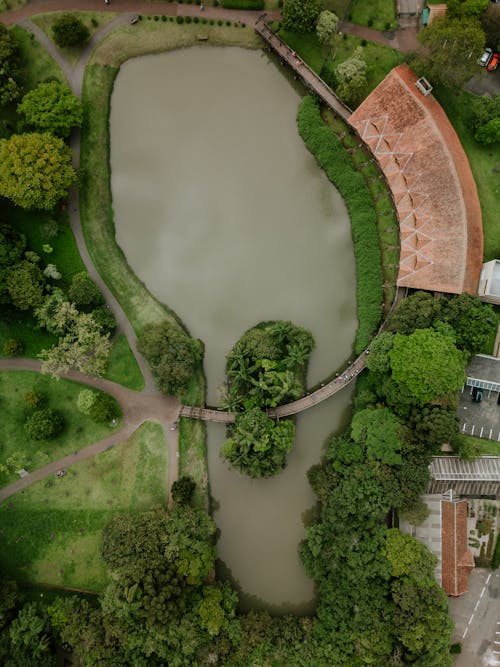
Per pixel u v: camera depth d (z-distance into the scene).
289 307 88.38
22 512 87.44
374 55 86.94
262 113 89.25
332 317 88.12
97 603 84.69
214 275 88.88
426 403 77.06
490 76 85.38
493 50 84.00
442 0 85.44
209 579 85.38
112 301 88.25
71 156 85.00
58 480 87.56
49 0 89.06
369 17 86.88
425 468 78.38
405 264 83.31
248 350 84.25
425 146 81.50
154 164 89.31
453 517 81.31
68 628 79.06
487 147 85.44
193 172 89.38
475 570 84.75
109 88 89.12
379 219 87.19
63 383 87.62
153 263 89.06
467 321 77.81
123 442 87.62
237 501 88.06
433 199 81.75
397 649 76.31
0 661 78.88
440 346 75.25
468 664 84.06
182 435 87.50
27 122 83.62
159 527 80.38
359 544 77.94
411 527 81.94
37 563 86.75
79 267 88.00
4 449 87.44
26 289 81.75
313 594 86.81
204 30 88.94
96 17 89.00
